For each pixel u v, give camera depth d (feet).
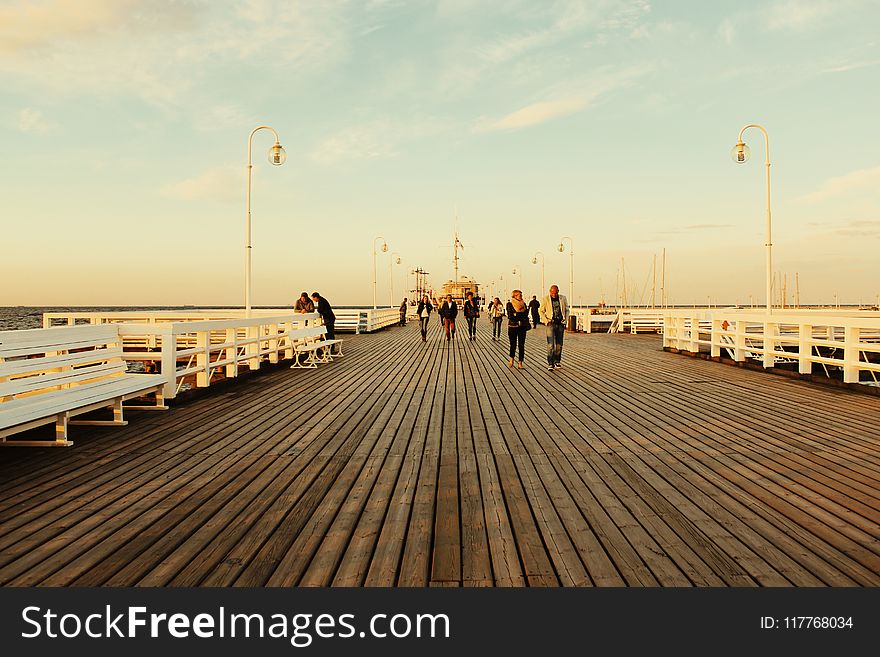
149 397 29.68
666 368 44.62
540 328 103.04
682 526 12.95
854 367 33.01
